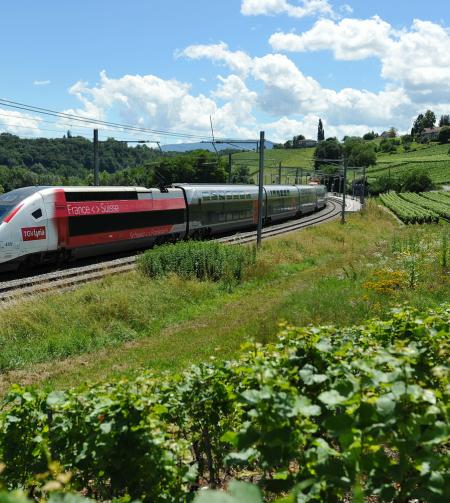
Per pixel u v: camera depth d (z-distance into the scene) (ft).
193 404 16.05
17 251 70.69
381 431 9.39
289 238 115.85
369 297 53.67
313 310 50.31
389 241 121.90
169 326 55.21
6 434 14.96
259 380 11.27
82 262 86.79
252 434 10.23
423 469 9.26
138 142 91.86
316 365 13.88
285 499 6.97
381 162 600.39
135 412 12.85
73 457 13.99
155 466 12.59
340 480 9.46
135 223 93.91
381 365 13.30
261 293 69.92
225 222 127.44
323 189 242.99
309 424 10.39
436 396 10.49
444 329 14.23
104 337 49.62
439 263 72.08
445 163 541.34
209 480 17.24
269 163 540.52
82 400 14.56
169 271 73.92
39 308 51.72
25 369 41.81
